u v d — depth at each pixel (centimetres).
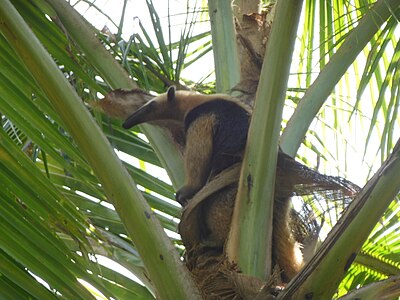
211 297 592
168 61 827
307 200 675
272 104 592
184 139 804
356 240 542
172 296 543
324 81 722
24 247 539
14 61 628
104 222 780
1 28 556
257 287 585
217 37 807
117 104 781
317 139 844
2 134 570
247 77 794
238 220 605
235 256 602
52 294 532
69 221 571
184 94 802
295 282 545
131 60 877
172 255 548
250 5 851
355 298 543
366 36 733
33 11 720
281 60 584
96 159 551
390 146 744
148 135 782
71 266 545
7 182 565
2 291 537
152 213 553
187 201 731
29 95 632
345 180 624
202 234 667
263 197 603
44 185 572
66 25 738
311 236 680
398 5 731
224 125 762
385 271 771
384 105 884
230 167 669
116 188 550
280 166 646
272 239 671
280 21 582
